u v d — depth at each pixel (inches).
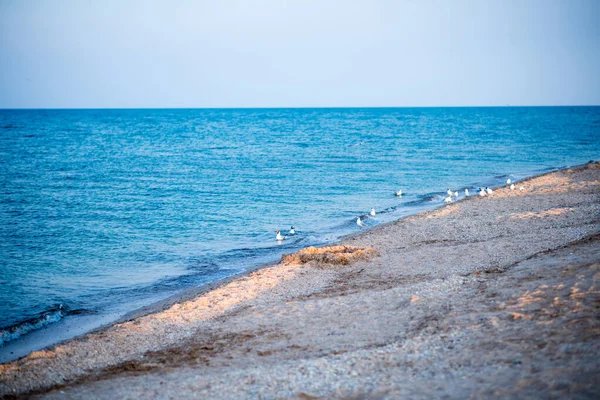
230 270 947.3
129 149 3334.2
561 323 468.1
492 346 446.0
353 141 3905.0
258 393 416.5
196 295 784.9
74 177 2098.9
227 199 1653.5
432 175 2183.8
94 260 1018.7
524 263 731.4
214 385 444.5
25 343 653.9
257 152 3134.8
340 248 951.0
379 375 423.5
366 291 712.4
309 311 645.3
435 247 944.9
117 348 582.9
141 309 754.2
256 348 544.7
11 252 1064.2
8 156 2849.4
